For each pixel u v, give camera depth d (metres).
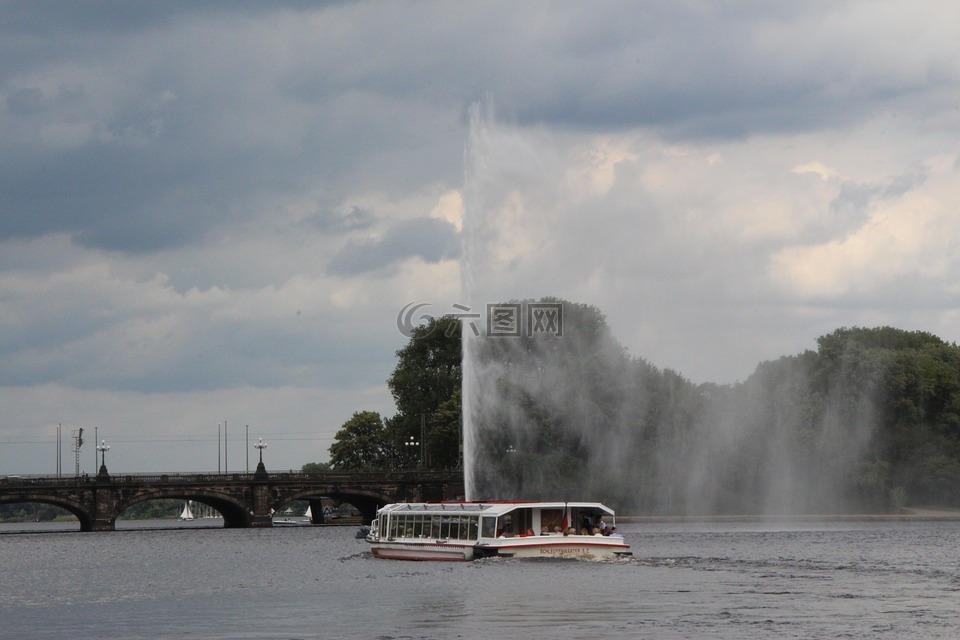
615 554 115.44
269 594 96.19
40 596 101.44
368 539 132.88
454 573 105.69
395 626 75.50
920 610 78.75
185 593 100.44
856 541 156.50
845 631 70.50
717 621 74.50
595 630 71.94
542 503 116.62
